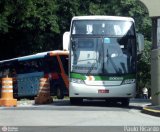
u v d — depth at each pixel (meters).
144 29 41.88
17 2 34.16
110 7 41.06
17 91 34.81
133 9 41.19
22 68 34.59
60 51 32.06
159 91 19.30
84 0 38.91
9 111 17.66
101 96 21.31
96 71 21.34
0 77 35.53
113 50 21.66
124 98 21.78
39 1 35.53
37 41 37.97
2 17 33.91
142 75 30.48
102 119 15.27
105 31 21.75
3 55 39.41
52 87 32.22
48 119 15.06
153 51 19.55
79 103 22.94
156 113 16.59
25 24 35.41
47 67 32.66
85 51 21.55
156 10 19.59
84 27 21.77
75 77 21.39
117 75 21.41
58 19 37.62
